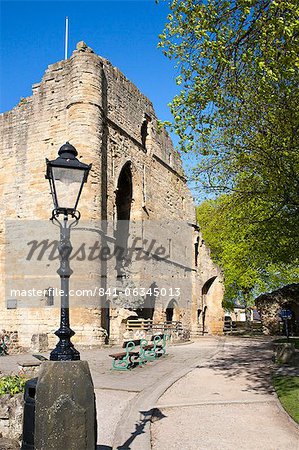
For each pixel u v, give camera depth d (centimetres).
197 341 2898
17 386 891
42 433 563
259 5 1127
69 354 599
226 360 1759
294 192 1450
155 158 3703
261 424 880
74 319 2311
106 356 1934
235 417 929
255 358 1791
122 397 1124
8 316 2642
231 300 5250
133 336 2605
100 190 2561
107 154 2881
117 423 889
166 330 3022
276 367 1523
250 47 1180
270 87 1221
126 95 3228
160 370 1546
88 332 2297
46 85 2833
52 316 2509
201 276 4378
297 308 3912
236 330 4791
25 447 610
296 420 874
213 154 1522
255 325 4953
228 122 1437
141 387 1234
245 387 1220
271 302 3981
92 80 2647
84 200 2452
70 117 2625
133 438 782
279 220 1731
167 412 973
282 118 1341
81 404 579
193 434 821
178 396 1128
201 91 1252
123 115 3153
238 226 1983
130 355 1636
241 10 1159
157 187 3694
